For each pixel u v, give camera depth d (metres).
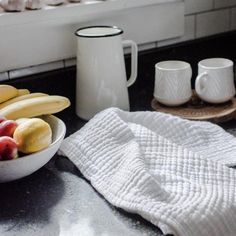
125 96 1.20
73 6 1.21
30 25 1.17
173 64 1.28
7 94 1.05
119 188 0.87
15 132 0.90
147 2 1.33
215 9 1.49
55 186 0.94
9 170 0.88
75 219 0.83
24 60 1.20
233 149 1.03
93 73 1.15
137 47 1.35
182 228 0.76
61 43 1.24
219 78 1.20
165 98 1.22
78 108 1.21
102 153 0.97
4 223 0.83
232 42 1.54
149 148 0.96
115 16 1.30
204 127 1.10
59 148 1.04
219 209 0.79
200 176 0.90
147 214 0.79
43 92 1.26
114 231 0.80
